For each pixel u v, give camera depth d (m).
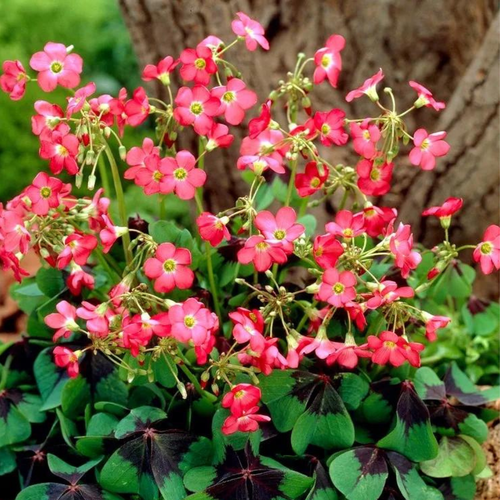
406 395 0.70
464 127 0.86
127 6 0.88
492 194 0.86
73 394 0.71
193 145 0.88
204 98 0.66
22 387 0.74
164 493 0.67
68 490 0.68
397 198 0.89
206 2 0.87
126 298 0.64
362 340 0.71
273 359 0.64
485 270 0.67
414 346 0.65
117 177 0.69
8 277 1.09
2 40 1.53
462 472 0.71
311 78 0.89
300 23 0.89
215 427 0.68
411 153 0.67
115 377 0.72
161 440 0.68
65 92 1.48
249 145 0.68
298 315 0.73
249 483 0.67
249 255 0.64
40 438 0.74
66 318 0.66
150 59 0.89
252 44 0.69
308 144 0.66
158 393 0.71
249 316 0.65
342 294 0.65
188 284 0.65
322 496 0.68
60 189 0.66
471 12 0.88
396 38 0.88
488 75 0.84
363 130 0.66
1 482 0.74
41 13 1.56
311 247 0.67
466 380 0.76
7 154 1.42
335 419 0.69
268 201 0.76
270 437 0.69
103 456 0.70
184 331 0.63
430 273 0.68
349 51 0.89
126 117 0.68
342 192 0.87
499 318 0.82
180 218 1.22
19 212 0.68
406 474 0.69
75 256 0.65
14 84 0.69
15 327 1.03
